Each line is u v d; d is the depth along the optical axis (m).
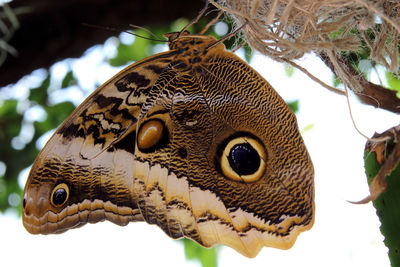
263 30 0.51
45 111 0.65
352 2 0.50
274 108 0.52
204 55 0.53
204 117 0.53
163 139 0.53
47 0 0.60
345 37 0.51
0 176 0.65
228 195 0.52
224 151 0.52
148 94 0.53
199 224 0.52
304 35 0.51
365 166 0.50
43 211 0.52
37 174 0.52
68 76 0.65
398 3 0.50
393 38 0.51
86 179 0.53
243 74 0.52
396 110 0.52
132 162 0.53
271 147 0.52
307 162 0.51
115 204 0.53
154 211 0.53
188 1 0.59
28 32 0.60
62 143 0.53
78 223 0.53
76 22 0.60
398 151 0.48
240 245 0.52
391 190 0.49
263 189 0.52
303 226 0.51
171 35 0.54
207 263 0.62
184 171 0.53
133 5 0.59
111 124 0.53
